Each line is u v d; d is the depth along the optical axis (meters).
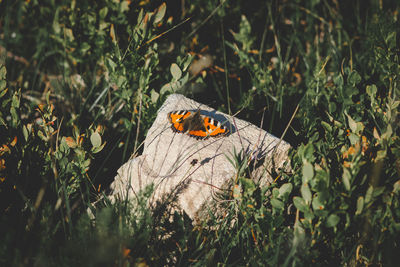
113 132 3.11
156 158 2.46
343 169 1.96
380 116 2.54
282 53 4.02
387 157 2.13
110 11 3.31
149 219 2.06
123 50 3.29
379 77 3.13
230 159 2.22
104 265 1.77
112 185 2.63
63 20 3.40
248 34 3.71
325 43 3.89
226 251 2.20
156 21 2.83
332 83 3.33
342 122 2.68
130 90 2.95
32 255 1.90
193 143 2.43
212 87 3.58
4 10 3.53
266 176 2.46
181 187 2.28
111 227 1.96
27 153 2.44
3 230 1.94
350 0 4.38
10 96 2.60
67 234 2.12
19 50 3.64
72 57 3.45
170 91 2.80
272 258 1.98
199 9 3.76
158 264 2.12
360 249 2.03
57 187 2.30
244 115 3.21
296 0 4.23
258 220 2.13
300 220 2.02
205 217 2.33
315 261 1.91
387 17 3.48
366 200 1.84
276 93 3.40
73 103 3.25
